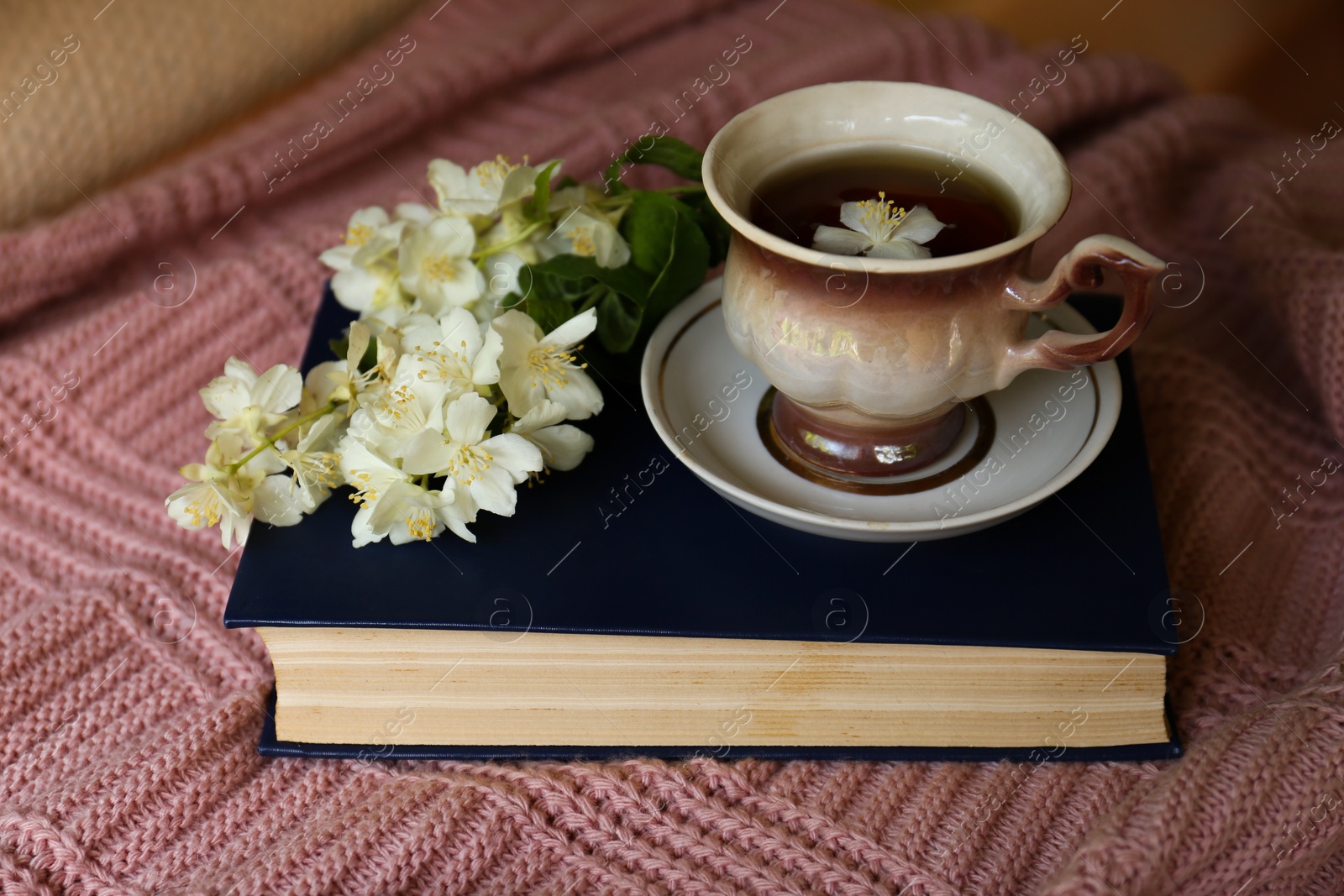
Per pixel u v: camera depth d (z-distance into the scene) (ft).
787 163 1.84
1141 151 2.37
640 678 1.82
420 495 1.81
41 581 2.02
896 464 1.87
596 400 1.90
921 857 1.77
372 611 1.79
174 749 1.85
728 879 1.76
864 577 1.82
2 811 1.83
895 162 1.83
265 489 1.87
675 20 2.72
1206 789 1.75
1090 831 1.76
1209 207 2.36
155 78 2.46
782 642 1.79
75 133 2.40
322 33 2.61
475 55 2.57
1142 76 2.50
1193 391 2.06
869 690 1.82
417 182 2.45
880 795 1.81
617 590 1.81
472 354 1.87
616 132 2.44
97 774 1.84
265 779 1.86
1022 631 1.77
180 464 2.13
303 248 2.29
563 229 2.00
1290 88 3.81
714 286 2.01
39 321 2.32
